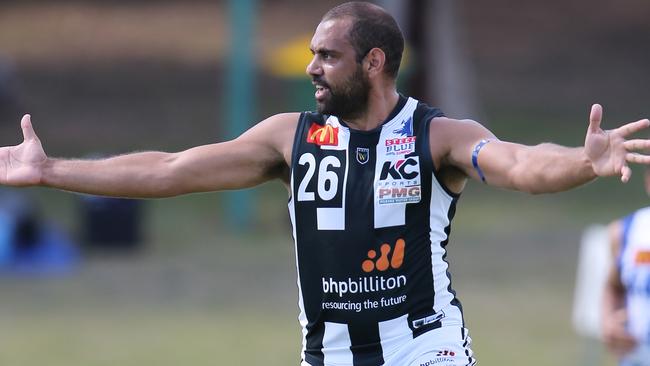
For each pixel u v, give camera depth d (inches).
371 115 649.0
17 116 3683.6
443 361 640.4
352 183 639.8
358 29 637.9
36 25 5029.5
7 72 3794.3
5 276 2030.0
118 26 5044.3
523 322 1685.5
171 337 1599.4
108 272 2066.9
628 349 933.8
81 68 4355.3
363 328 647.1
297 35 4825.3
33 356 1476.4
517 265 2097.7
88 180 660.1
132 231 2267.5
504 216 2539.4
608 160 563.2
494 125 3582.7
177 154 670.5
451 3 3238.2
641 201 2689.5
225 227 2468.0
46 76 4217.5
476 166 626.5
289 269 2098.9
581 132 3513.8
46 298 1873.8
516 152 610.5
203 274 2050.9
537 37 4825.3
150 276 2036.2
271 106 3769.7
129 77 4249.5
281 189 2861.7
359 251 639.1
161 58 4530.0
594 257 1274.6
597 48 4687.5
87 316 1738.4
